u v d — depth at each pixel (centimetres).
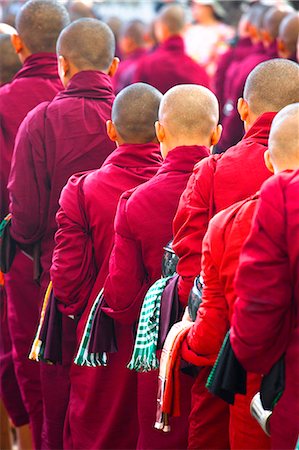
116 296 940
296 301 748
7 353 1206
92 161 1084
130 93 982
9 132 1170
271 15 1802
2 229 1129
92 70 1095
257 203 755
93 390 1007
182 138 930
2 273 1149
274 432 772
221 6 2512
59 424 1088
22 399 1191
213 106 936
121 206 935
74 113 1081
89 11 1888
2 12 1908
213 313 803
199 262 865
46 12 1176
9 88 1171
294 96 901
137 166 979
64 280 993
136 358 902
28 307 1155
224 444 883
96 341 962
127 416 1007
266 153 809
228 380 775
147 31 2198
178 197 917
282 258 739
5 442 1235
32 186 1096
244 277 741
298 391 757
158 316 892
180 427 937
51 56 1180
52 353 1025
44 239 1112
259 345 743
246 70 1767
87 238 996
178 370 845
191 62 1784
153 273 931
